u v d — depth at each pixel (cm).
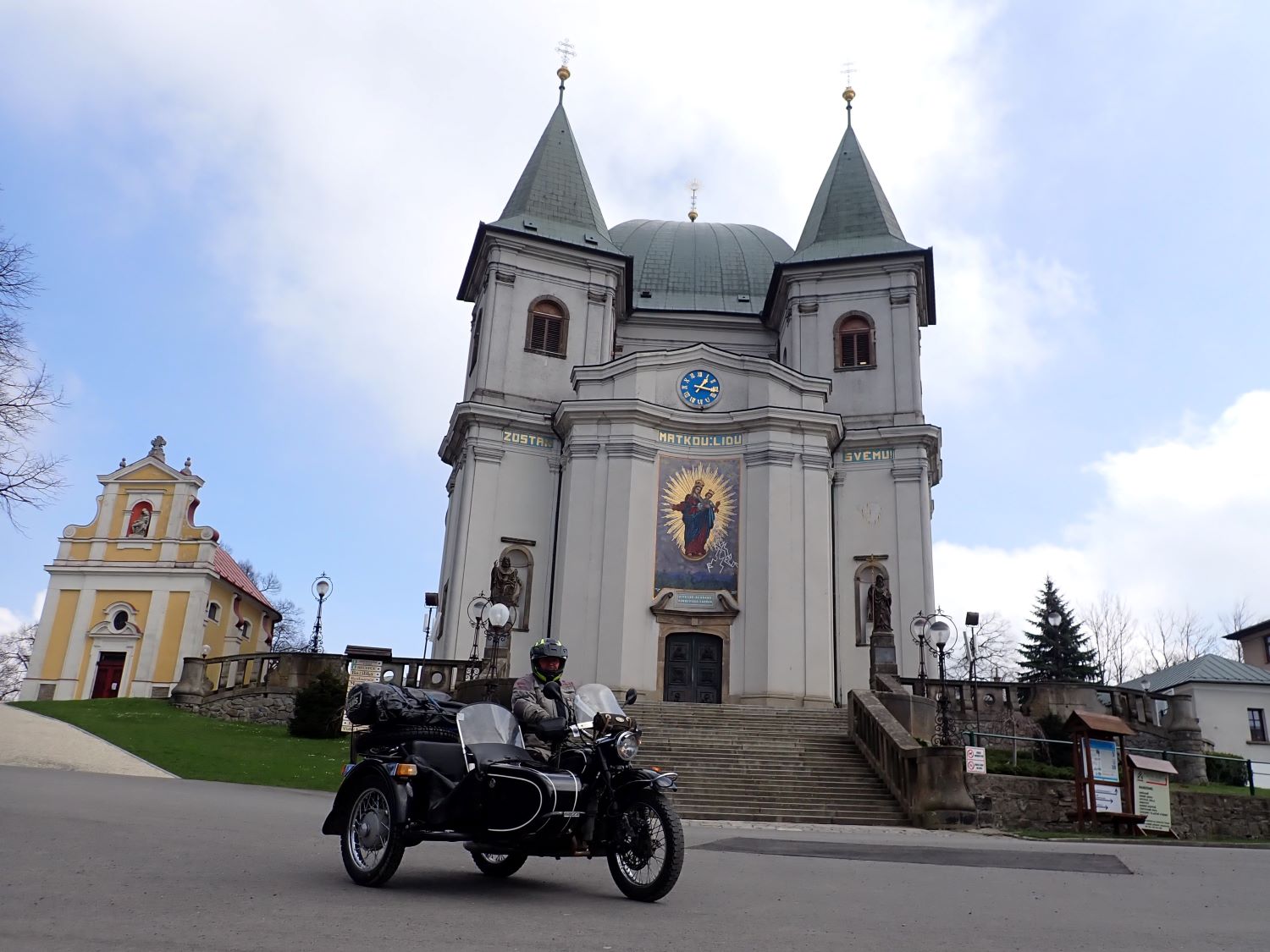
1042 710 3011
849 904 805
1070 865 1166
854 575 3859
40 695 4928
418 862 966
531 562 3825
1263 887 995
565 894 796
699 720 2808
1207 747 3700
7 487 2280
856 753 2414
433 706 870
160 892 696
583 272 4269
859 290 4241
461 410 3916
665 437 3881
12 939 538
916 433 3947
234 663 3183
